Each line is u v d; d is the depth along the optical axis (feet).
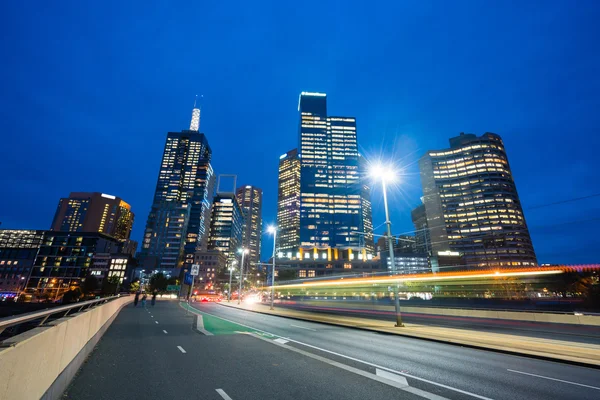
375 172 79.10
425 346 41.73
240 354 33.37
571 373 28.07
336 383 23.03
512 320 84.17
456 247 575.79
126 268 510.99
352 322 73.00
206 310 116.57
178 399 19.22
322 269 553.23
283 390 21.24
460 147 624.59
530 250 550.77
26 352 12.95
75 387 20.95
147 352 33.96
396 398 19.99
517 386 23.35
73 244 520.42
